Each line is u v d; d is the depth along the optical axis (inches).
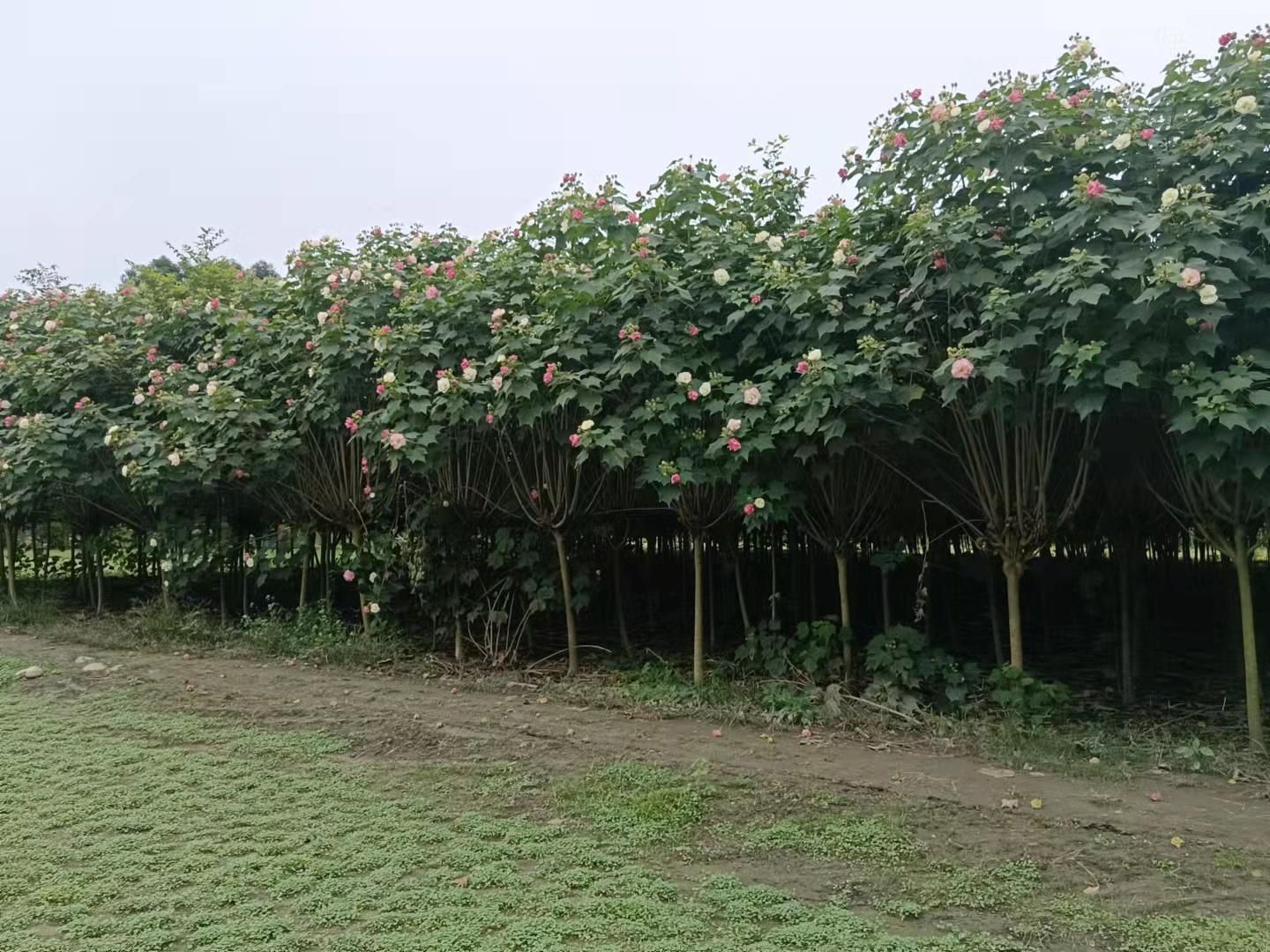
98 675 261.9
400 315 266.5
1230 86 175.3
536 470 257.1
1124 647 233.8
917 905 120.6
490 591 283.3
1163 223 161.8
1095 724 201.2
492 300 255.8
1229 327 172.9
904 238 203.5
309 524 313.7
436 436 241.8
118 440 295.9
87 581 399.5
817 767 175.6
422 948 110.3
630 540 306.0
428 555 283.7
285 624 311.7
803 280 201.8
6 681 256.7
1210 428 161.0
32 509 358.0
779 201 256.1
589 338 226.8
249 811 157.4
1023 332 175.2
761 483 218.2
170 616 322.3
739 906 120.6
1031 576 342.0
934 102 193.0
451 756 187.3
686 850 140.0
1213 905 118.8
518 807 159.2
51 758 186.9
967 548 309.0
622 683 249.1
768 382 207.2
